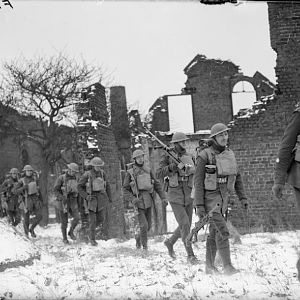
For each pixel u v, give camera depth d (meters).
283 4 16.58
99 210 13.62
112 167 18.55
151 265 8.15
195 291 5.84
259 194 16.36
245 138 16.56
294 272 6.84
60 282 6.91
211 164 6.99
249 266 7.54
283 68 16.58
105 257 9.90
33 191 16.50
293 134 5.53
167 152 9.11
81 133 16.75
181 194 8.91
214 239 7.18
